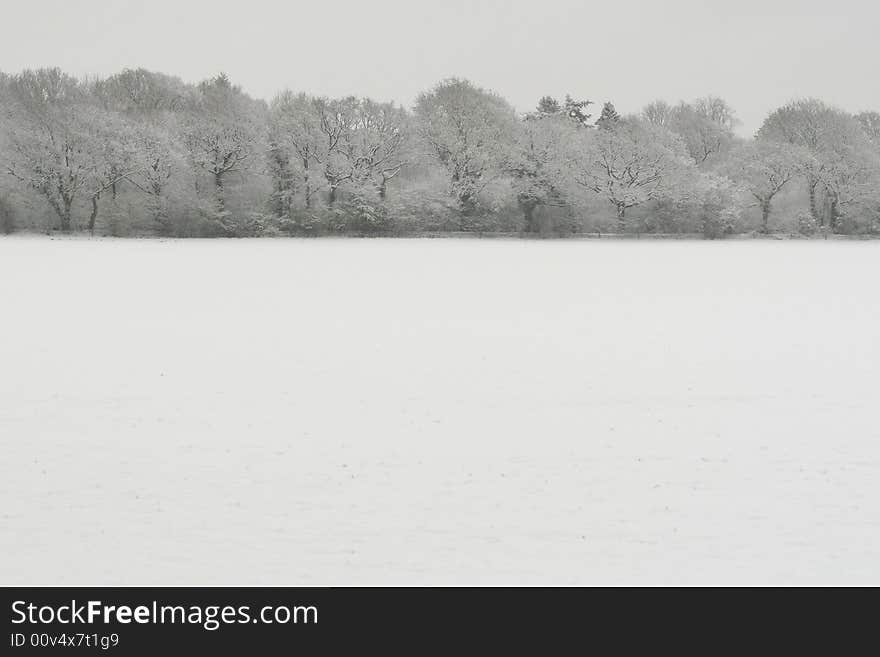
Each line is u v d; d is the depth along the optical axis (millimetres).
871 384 22156
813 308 36094
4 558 12445
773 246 85875
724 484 15172
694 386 21969
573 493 14773
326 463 16188
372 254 69250
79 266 54438
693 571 12094
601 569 12156
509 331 29922
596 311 34938
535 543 12922
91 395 21000
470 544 12891
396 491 14836
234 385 22016
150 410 19719
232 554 12578
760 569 12148
